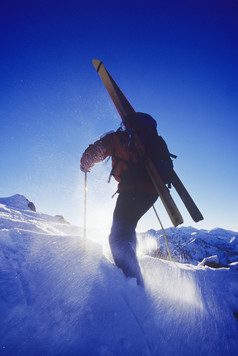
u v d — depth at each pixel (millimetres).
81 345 920
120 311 1188
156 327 1228
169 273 1926
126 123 1909
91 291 1254
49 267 1390
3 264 1310
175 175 2207
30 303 1072
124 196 1759
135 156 1806
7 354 792
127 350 991
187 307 1540
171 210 1742
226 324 1577
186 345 1200
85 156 1904
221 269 2539
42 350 847
